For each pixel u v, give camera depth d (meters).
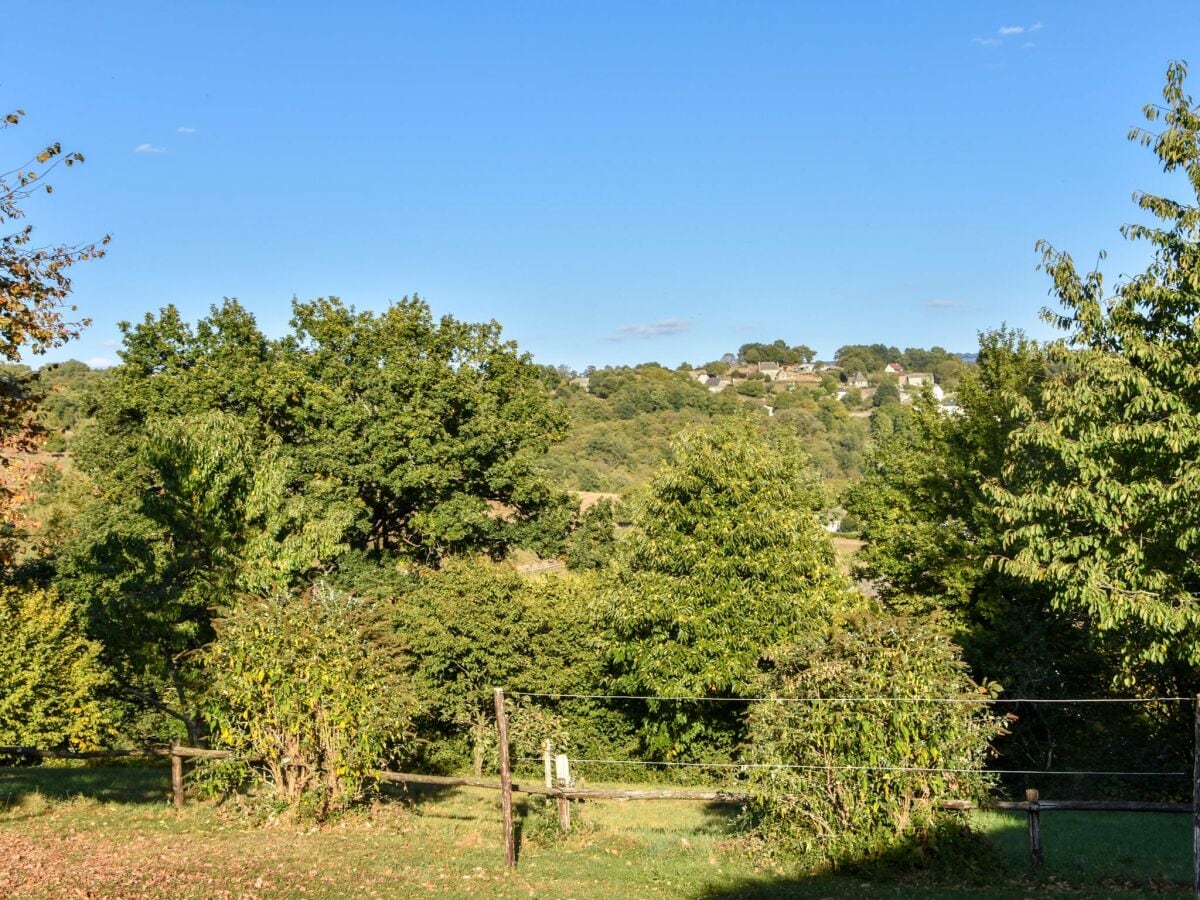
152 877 10.73
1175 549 15.27
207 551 24.56
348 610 15.90
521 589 30.06
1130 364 15.42
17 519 12.79
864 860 12.25
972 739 12.27
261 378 38.53
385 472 39.19
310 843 13.30
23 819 14.05
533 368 44.62
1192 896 10.95
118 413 37.94
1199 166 15.36
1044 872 12.09
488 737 27.00
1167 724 22.45
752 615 26.20
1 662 24.58
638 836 15.04
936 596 28.52
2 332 12.50
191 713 24.69
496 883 11.64
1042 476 18.36
